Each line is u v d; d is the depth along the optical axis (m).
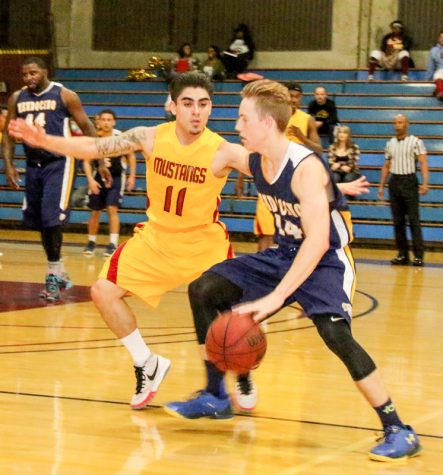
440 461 4.46
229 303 5.02
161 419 5.13
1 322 8.26
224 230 5.53
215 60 23.39
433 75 21.78
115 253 5.42
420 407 5.50
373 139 20.06
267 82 4.64
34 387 5.75
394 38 22.59
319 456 4.49
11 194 21.09
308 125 10.62
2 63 25.88
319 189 4.47
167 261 5.37
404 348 7.54
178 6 25.59
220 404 5.11
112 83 24.23
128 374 6.22
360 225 18.52
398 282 12.65
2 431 4.74
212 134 5.31
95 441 4.64
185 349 7.21
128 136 5.34
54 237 9.65
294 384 6.07
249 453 4.52
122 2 25.97
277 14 24.84
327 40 24.53
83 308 9.24
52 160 9.52
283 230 4.82
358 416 5.27
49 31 25.89
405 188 15.18
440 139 19.75
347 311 4.60
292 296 4.67
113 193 14.88
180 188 5.29
